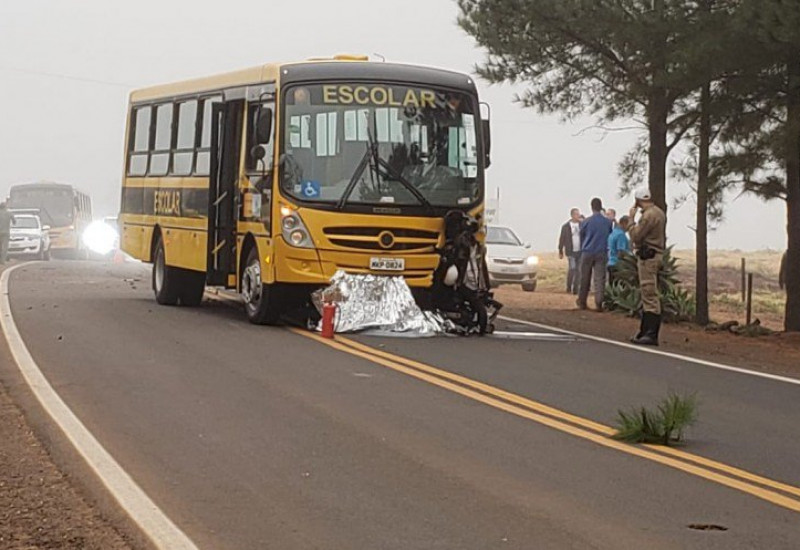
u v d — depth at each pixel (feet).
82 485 33.40
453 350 61.62
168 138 83.35
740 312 112.47
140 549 28.02
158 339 62.44
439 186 68.13
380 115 67.97
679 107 85.81
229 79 74.43
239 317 74.95
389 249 67.10
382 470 35.68
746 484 35.12
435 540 28.91
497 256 125.80
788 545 29.07
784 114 73.87
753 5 65.57
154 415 42.88
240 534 29.30
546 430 42.04
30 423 41.22
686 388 52.65
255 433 40.27
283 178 66.59
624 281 91.15
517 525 30.27
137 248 88.63
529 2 85.35
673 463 37.55
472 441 39.83
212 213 74.18
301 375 51.88
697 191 82.07
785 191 83.05
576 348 65.31
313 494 32.91
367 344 62.44
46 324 67.77
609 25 79.00
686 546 28.78
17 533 29.14
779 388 53.83
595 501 32.73
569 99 95.81
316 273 66.64
